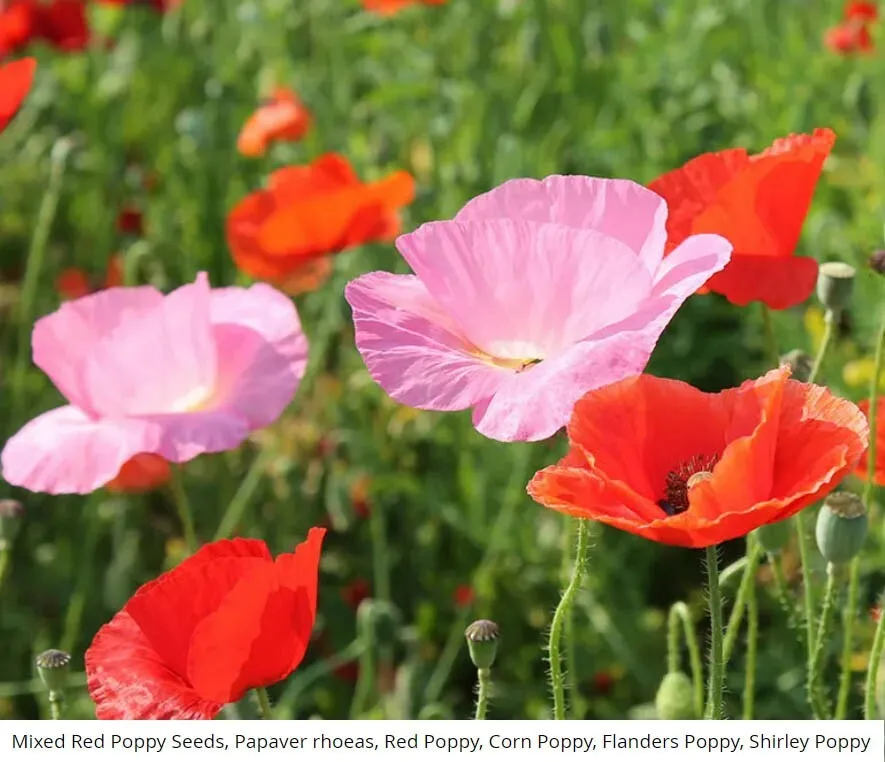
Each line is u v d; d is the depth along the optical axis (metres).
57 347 0.56
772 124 0.98
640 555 0.80
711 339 0.86
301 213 0.71
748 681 0.55
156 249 1.02
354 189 0.71
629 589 0.78
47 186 1.10
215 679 0.45
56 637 0.82
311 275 0.85
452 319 0.47
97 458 0.55
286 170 0.77
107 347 0.55
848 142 0.96
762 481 0.43
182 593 0.45
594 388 0.44
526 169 0.90
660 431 0.45
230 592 0.44
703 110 1.01
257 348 0.56
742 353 0.86
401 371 0.45
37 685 0.73
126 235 1.10
